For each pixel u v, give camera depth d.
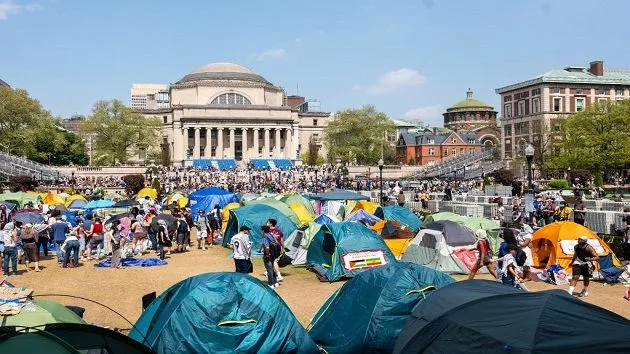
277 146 142.50
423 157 138.88
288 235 28.27
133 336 12.10
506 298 9.30
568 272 20.72
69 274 22.72
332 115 159.50
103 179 90.94
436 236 22.50
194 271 23.61
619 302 17.12
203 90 148.12
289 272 22.88
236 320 11.83
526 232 23.86
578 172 72.50
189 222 33.88
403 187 72.44
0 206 30.27
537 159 85.56
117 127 109.44
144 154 121.75
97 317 15.69
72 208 38.47
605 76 105.88
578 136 71.44
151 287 20.20
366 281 13.37
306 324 15.12
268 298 12.30
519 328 8.36
